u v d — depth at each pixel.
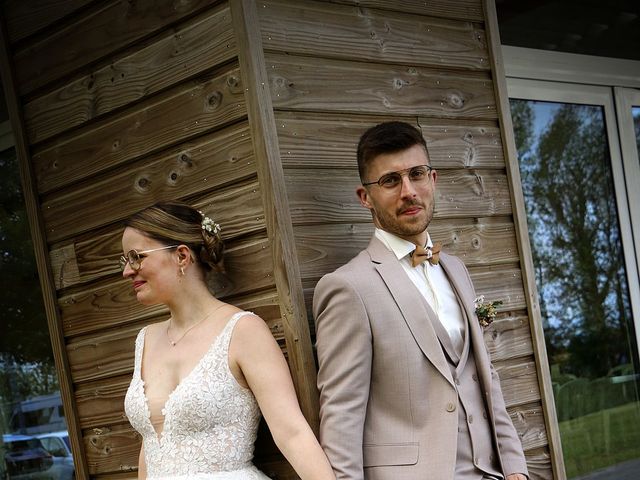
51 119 3.04
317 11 2.64
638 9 4.51
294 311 2.43
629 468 4.17
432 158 2.91
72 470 3.77
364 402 2.33
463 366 2.46
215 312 2.53
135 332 2.87
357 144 2.70
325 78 2.64
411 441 2.35
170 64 2.67
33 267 3.84
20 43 3.12
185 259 2.52
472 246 3.00
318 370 2.47
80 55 2.93
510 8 4.06
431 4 2.96
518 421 3.04
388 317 2.38
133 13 2.76
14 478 3.94
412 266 2.53
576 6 4.28
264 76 2.47
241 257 2.55
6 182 3.92
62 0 2.97
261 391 2.38
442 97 2.97
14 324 3.92
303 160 2.56
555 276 4.11
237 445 2.43
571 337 4.12
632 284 4.32
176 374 2.49
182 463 2.41
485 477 2.42
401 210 2.45
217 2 2.53
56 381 3.81
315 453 2.27
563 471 3.12
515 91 4.05
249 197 2.51
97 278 2.95
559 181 4.18
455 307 2.57
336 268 2.59
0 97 3.88
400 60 2.84
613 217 4.34
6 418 3.95
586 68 4.29
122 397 2.92
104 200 2.90
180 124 2.66
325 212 2.59
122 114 2.83
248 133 2.48
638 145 4.47
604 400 4.16
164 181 2.72
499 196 3.11
